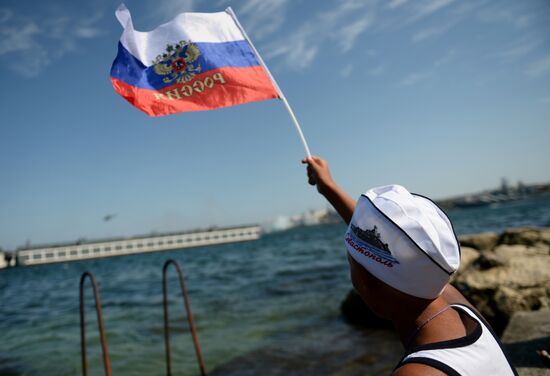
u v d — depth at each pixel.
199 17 2.47
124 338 9.48
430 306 1.00
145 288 21.27
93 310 14.77
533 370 2.98
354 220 1.06
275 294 13.41
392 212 0.96
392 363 5.88
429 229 0.92
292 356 6.75
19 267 123.31
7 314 16.89
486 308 5.56
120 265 63.97
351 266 1.09
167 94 2.41
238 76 2.40
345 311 8.84
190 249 134.12
